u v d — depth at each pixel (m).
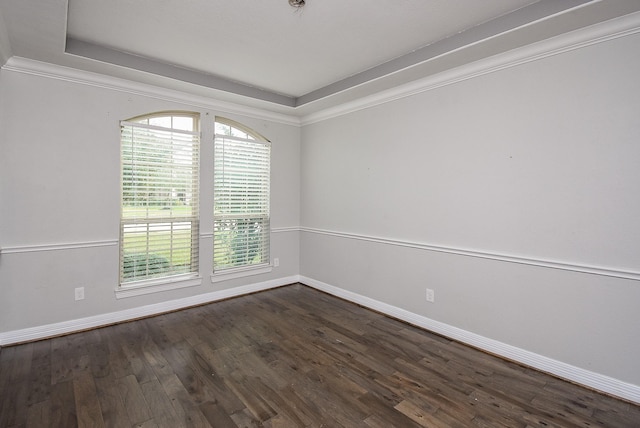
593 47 2.13
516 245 2.50
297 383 2.20
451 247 2.89
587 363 2.18
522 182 2.46
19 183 2.71
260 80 3.45
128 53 2.82
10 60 2.61
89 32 2.47
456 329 2.87
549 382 2.23
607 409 1.95
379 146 3.51
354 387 2.16
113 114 3.12
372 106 3.57
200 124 3.67
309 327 3.13
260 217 4.28
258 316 3.40
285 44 2.65
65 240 2.92
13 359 2.46
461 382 2.23
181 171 3.58
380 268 3.53
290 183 4.53
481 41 2.31
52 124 2.83
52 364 2.40
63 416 1.85
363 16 2.24
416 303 3.19
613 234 2.08
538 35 2.21
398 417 1.87
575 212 2.22
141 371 2.32
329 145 4.13
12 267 2.70
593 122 2.14
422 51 2.69
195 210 3.70
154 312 3.41
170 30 2.44
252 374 2.30
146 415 1.87
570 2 1.91
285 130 4.44
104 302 3.12
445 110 2.91
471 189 2.75
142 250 3.36
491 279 2.64
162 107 3.39
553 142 2.30
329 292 4.17
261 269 4.27
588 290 2.18
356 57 2.88
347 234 3.90
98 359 2.48
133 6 2.12
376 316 3.44
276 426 1.79
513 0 2.03
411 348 2.72
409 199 3.23
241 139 4.02
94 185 3.04
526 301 2.45
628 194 2.03
